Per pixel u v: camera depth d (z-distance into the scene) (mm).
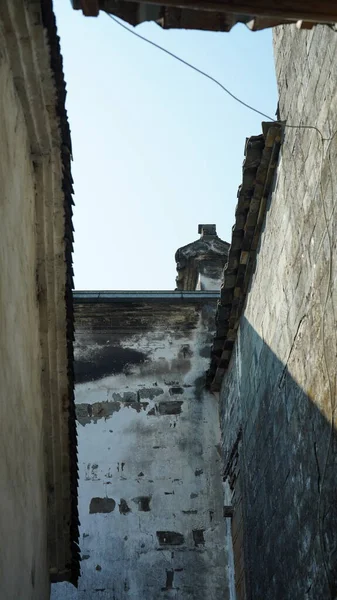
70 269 6672
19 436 5512
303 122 7074
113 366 12359
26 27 5023
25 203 5895
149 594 10820
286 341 7688
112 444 11805
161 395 12188
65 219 6422
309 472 6758
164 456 11742
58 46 5336
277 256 8141
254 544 9062
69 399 7113
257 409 9086
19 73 5367
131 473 11609
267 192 8570
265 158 8211
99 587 10852
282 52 7914
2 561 4691
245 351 9938
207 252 14055
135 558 11047
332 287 6184
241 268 9594
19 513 5430
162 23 4492
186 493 11484
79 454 11711
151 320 12711
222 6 4117
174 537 11180
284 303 7785
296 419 7238
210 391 12234
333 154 6184
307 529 6742
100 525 11242
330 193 6266
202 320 12750
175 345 12555
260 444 8836
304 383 6996
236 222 9055
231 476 10930
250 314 9625
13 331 5301
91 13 4383
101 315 12680
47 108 5738
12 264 5277
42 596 6914
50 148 6086
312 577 6547
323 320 6418
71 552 7883
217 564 11000
